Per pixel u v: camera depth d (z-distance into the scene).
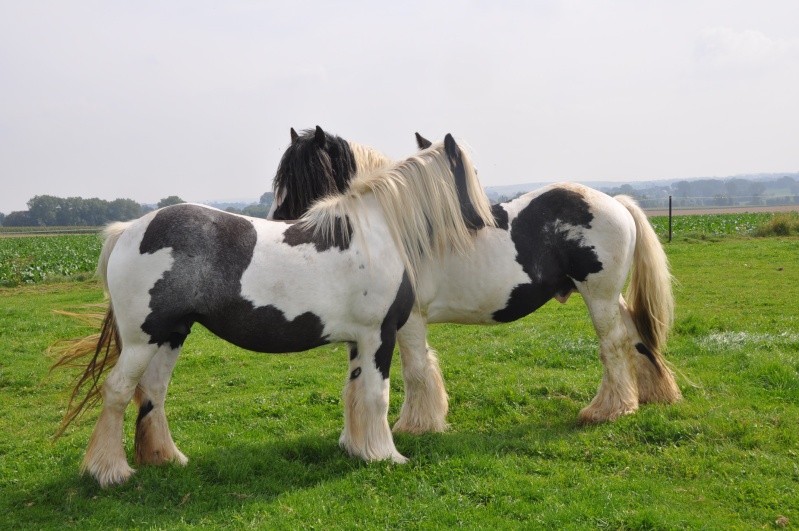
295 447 4.32
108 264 3.57
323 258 3.70
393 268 3.88
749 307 8.92
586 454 4.08
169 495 3.63
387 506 3.41
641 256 4.87
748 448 4.03
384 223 3.97
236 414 5.38
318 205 3.93
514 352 6.86
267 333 3.68
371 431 3.99
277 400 5.74
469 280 4.48
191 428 5.05
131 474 3.79
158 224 3.51
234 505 3.49
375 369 3.96
